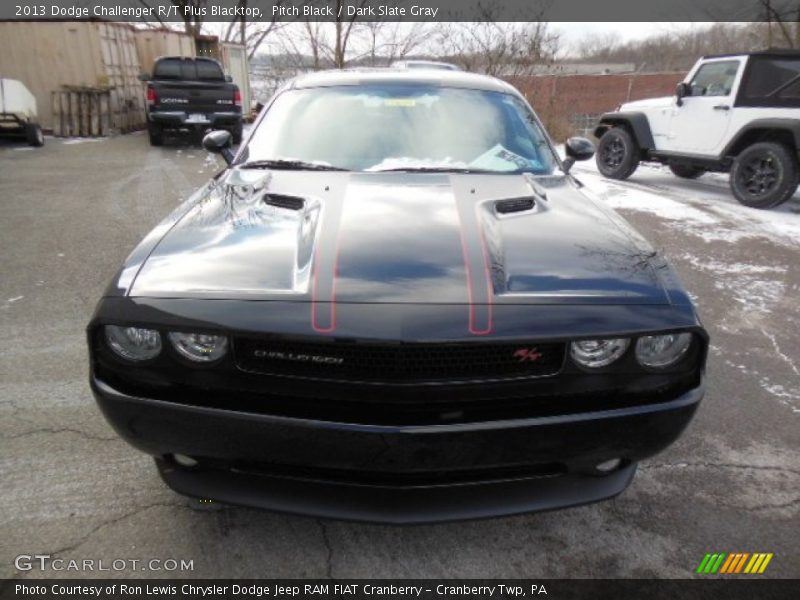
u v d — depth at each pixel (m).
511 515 1.66
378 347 1.47
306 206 2.07
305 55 16.06
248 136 2.92
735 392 2.84
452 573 1.78
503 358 1.52
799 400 2.78
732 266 4.74
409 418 1.50
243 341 1.52
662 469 2.27
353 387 1.49
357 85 3.03
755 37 14.09
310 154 2.64
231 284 1.60
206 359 1.52
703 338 1.63
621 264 1.79
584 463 1.63
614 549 1.89
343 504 1.64
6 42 12.03
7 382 2.73
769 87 6.74
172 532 1.89
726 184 8.63
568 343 1.52
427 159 2.62
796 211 6.72
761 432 2.52
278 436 1.51
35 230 5.20
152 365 1.56
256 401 1.54
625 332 1.53
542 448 1.55
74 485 2.08
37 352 3.03
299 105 2.94
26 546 1.81
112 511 1.96
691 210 6.70
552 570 1.80
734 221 6.20
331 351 1.49
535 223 2.04
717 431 2.53
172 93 10.41
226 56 17.06
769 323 3.67
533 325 1.51
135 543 1.84
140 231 5.22
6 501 1.99
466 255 1.73
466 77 3.19
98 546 1.82
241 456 1.57
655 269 1.80
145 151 10.20
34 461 2.20
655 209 6.73
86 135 12.12
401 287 1.58
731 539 1.94
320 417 1.51
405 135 2.74
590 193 2.55
